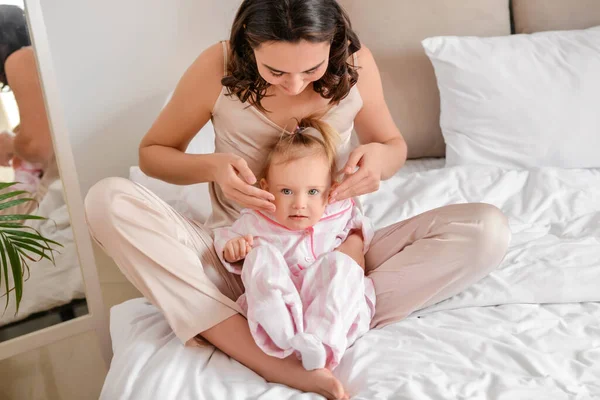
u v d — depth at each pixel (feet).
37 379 5.55
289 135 4.29
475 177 5.98
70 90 7.07
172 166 4.38
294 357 3.67
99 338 5.51
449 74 6.45
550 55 6.44
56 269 5.24
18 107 4.90
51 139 5.06
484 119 6.37
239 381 3.58
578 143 6.26
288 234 4.20
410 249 4.18
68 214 5.22
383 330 4.05
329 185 4.18
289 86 3.76
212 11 7.18
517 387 3.33
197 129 4.64
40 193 5.08
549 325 3.98
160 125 4.53
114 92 7.20
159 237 3.82
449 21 6.83
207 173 4.25
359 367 3.65
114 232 3.77
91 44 6.96
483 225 4.00
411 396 3.27
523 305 4.19
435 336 3.87
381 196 5.83
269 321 3.57
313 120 4.25
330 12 3.64
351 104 4.50
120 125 7.34
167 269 3.79
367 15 6.77
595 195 5.61
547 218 5.37
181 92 4.37
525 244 4.81
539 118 6.27
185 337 3.81
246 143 4.45
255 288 3.74
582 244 4.69
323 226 4.31
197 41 7.25
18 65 4.84
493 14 6.90
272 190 4.14
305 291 3.90
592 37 6.55
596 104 6.27
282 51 3.54
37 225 5.10
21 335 5.16
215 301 3.83
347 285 3.83
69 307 5.35
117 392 3.58
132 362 3.74
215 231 4.33
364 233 4.46
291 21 3.45
